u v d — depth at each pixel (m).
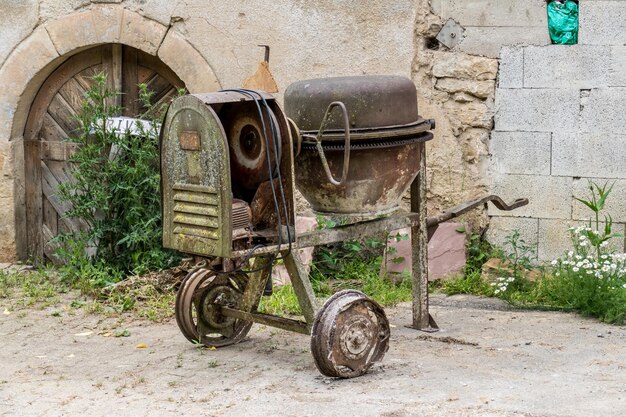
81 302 7.95
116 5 9.16
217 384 5.76
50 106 9.67
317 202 6.29
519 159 8.26
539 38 8.10
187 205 5.80
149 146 8.67
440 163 8.51
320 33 8.71
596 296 7.19
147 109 9.44
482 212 8.42
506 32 8.20
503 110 8.27
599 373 5.77
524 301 7.72
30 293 8.26
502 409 5.14
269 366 6.12
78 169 8.91
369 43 8.58
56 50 9.37
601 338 6.59
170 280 8.27
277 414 5.19
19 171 9.66
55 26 9.34
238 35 8.93
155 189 8.66
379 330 5.94
